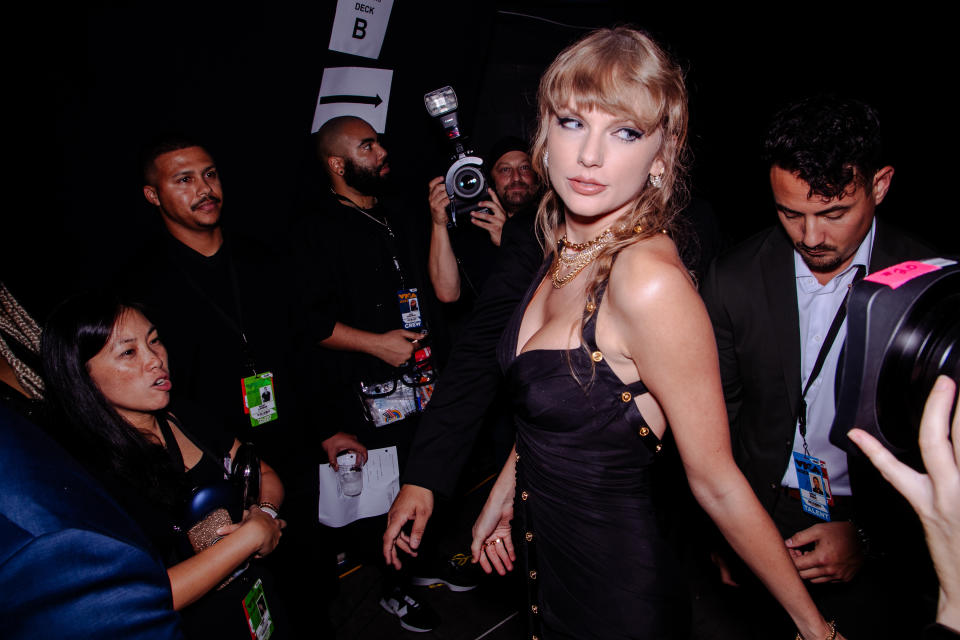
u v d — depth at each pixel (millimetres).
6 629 579
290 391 2137
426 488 1342
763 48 3229
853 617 1419
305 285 2291
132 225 2250
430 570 2512
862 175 1146
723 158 3623
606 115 875
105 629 621
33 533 606
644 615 968
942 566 543
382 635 2270
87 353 1256
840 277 1349
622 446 949
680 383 816
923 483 549
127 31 2137
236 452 1596
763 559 863
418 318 2453
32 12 1949
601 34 900
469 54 3180
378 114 2939
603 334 895
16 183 1967
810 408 1413
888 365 598
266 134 2562
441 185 2465
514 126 3562
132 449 1254
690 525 2420
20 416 749
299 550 2088
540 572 1081
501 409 2594
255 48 2434
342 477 2291
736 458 1566
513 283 1382
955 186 2449
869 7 2688
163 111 2266
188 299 1960
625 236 919
